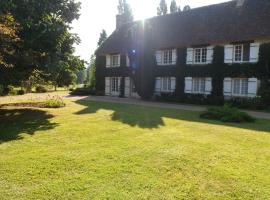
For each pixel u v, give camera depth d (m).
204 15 29.42
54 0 17.62
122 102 26.81
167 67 30.16
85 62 20.48
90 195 5.67
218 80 26.25
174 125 13.27
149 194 5.73
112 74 37.03
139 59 31.61
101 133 11.18
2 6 13.75
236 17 26.62
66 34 18.20
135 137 10.48
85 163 7.46
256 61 23.78
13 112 17.59
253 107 23.00
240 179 6.48
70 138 10.30
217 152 8.59
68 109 19.56
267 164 7.52
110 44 37.72
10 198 5.53
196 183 6.27
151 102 27.73
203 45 27.22
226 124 13.89
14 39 13.36
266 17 24.55
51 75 18.66
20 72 16.16
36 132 11.39
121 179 6.44
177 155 8.20
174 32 30.47
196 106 24.12
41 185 6.11
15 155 8.16
